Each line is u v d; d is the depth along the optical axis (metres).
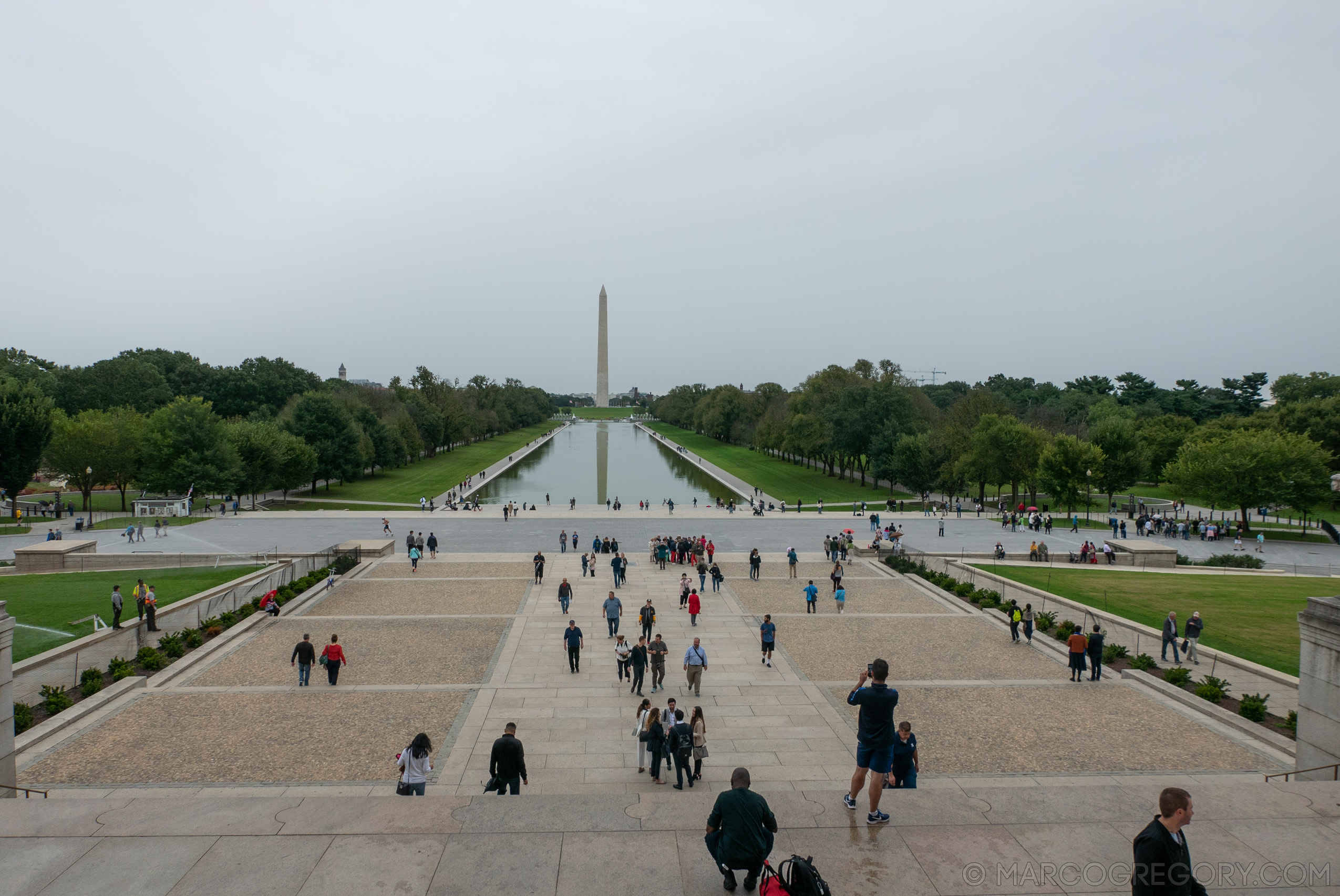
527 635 29.17
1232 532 66.06
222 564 43.62
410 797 9.22
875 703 8.97
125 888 7.51
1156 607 33.12
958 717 20.66
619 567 39.06
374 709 21.09
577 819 8.81
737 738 19.34
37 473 97.75
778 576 42.69
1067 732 19.61
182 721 20.08
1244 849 8.42
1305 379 126.69
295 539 57.84
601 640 28.55
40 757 17.72
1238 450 65.31
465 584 39.56
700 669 22.30
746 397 177.00
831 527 66.31
